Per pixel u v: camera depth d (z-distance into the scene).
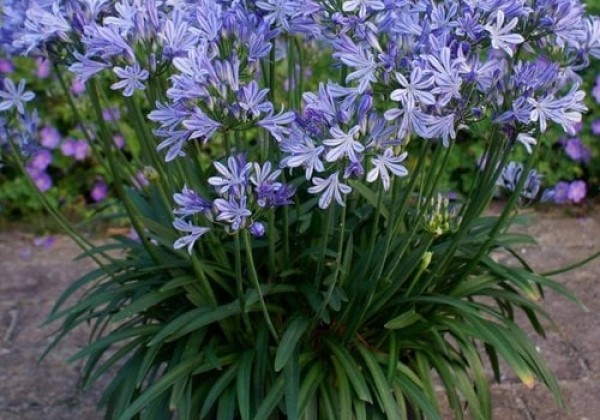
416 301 1.37
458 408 1.36
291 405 1.22
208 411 1.30
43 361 1.99
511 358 1.32
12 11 1.28
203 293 1.37
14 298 2.29
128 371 1.37
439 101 1.10
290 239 1.42
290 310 1.40
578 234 2.60
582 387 1.87
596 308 2.17
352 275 1.35
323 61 2.54
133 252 1.51
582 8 1.22
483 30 1.12
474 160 2.71
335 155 1.08
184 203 1.13
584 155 2.61
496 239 1.46
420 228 1.43
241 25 1.16
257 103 1.11
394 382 1.33
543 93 1.16
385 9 1.15
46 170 2.81
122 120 2.59
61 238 2.65
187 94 1.09
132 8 1.15
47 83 2.70
